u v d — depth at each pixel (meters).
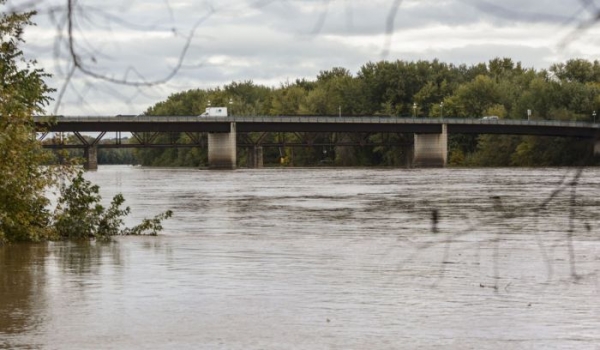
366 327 21.11
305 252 38.06
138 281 28.64
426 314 22.77
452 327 21.08
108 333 20.55
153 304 24.31
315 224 57.38
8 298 25.33
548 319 21.97
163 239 45.41
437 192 104.94
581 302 24.36
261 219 62.62
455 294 25.78
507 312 22.95
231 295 25.80
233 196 99.25
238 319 22.17
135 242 43.47
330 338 19.95
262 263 33.88
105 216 47.59
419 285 27.64
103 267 32.56
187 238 45.88
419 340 19.66
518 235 45.19
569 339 19.67
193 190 117.25
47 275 30.27
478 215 64.50
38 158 43.50
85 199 46.22
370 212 70.06
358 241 43.81
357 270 31.42
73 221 45.38
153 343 19.48
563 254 36.09
